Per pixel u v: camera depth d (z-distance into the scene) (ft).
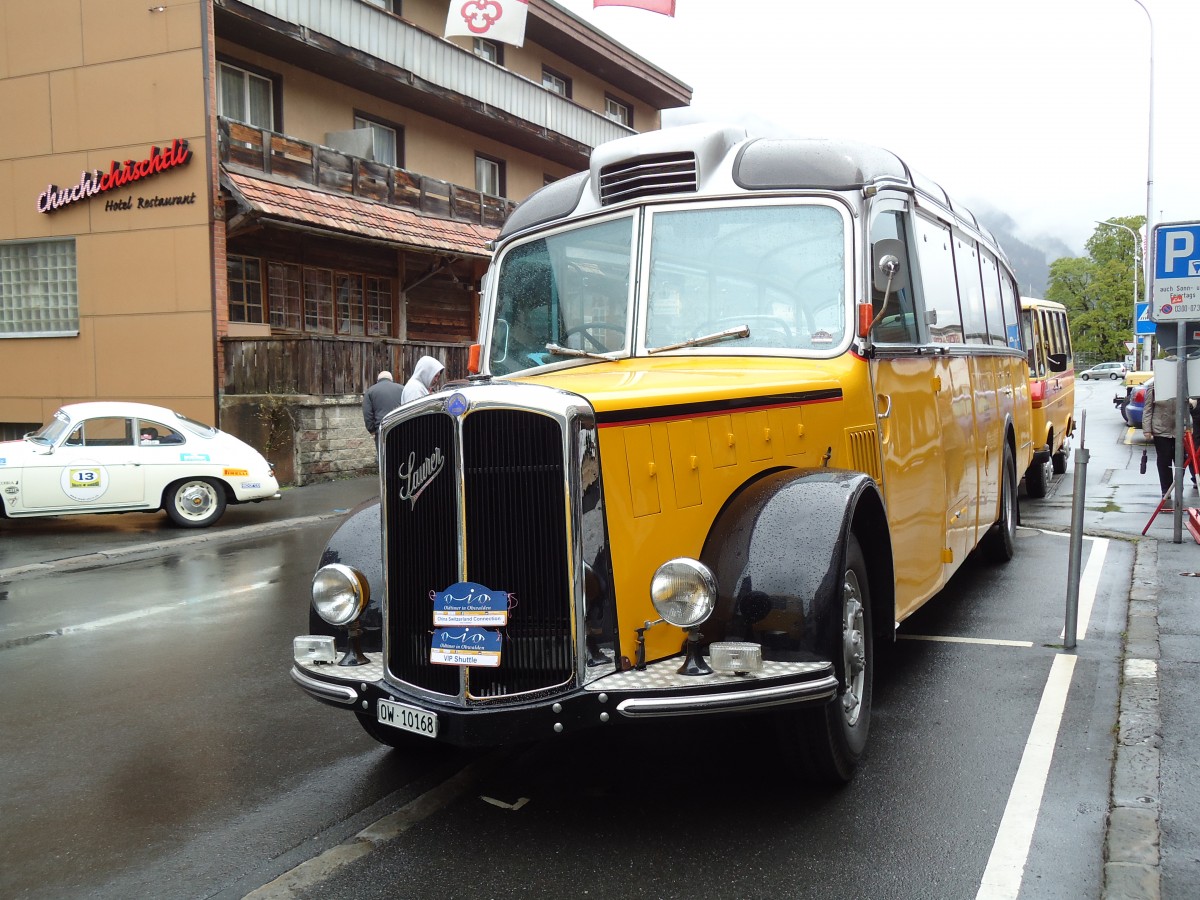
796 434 14.11
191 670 20.76
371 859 12.05
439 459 11.93
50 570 32.76
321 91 67.00
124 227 56.80
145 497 40.14
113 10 56.08
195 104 54.70
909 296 17.90
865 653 14.08
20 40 58.18
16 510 38.58
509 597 11.62
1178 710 15.98
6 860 12.41
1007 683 18.03
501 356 17.61
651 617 12.03
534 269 17.48
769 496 12.83
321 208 60.23
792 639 11.84
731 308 15.89
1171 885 10.71
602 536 11.55
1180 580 25.32
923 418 18.04
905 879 11.14
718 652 11.39
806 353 15.30
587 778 14.35
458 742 11.74
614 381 13.46
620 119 107.96
